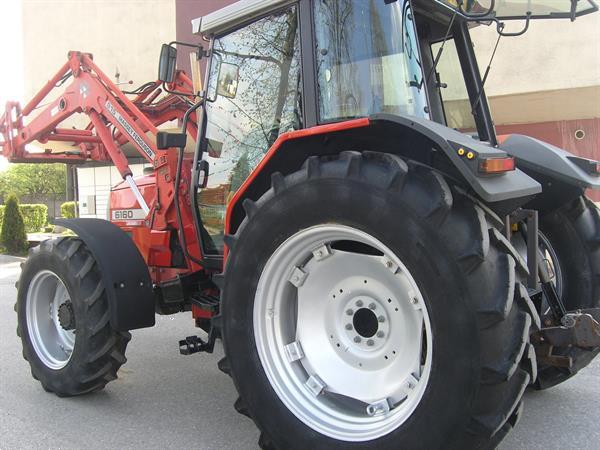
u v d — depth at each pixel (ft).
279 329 9.12
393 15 9.14
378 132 8.32
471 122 11.25
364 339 8.76
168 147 11.91
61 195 153.07
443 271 7.12
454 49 11.15
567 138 35.42
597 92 30.81
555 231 11.71
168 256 13.70
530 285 9.11
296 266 9.10
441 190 7.32
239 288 9.11
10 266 44.96
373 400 8.46
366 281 8.68
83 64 16.11
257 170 9.32
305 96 9.70
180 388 13.51
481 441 7.09
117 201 15.71
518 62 31.19
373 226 7.69
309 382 8.91
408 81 9.09
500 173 7.45
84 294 12.01
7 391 13.44
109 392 13.29
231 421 11.46
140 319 12.02
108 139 15.28
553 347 9.04
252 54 11.02
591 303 11.35
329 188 8.11
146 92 17.33
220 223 12.03
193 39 46.26
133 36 49.39
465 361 6.97
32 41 53.93
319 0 9.59
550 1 10.46
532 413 11.40
